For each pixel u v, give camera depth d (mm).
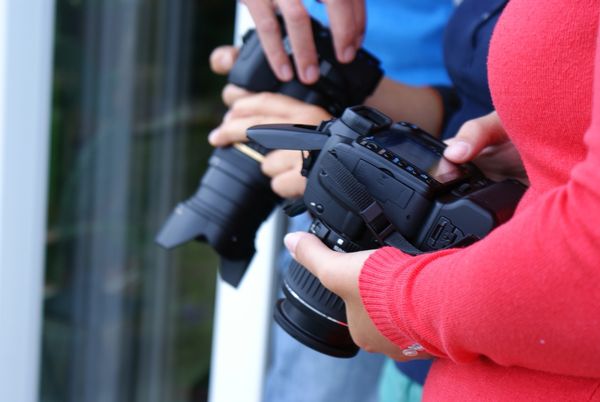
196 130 2586
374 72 1469
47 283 2518
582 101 826
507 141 1300
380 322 943
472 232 1028
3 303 2254
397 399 1560
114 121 2518
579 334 765
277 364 2045
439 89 1675
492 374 931
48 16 2178
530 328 786
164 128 2576
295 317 1164
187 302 2684
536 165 911
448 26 1527
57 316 2557
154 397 2750
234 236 1399
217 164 1424
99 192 2539
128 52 2494
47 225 2471
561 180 879
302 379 1980
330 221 1105
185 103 2568
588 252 729
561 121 852
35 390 2404
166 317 2695
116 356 2668
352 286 984
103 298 2615
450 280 846
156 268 2664
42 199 2275
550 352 796
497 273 791
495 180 1355
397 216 1065
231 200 1391
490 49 939
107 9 2443
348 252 1101
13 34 2109
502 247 794
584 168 744
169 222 1438
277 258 2369
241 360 2455
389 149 1110
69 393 2617
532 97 870
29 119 2193
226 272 1443
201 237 1410
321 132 1147
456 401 968
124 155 2551
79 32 2412
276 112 1387
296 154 1328
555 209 765
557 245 751
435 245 1052
